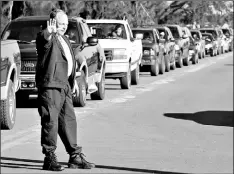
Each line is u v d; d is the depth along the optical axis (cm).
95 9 4300
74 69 1051
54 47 1016
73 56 1049
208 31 6481
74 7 3978
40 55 1021
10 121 1504
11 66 1491
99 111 1878
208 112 1927
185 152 1247
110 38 2522
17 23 2002
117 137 1424
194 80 3212
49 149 1027
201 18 8169
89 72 1984
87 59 1945
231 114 1883
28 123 1617
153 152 1245
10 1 3309
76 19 2011
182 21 7894
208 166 1111
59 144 1320
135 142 1361
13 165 1073
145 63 3406
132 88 2697
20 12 3591
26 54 1852
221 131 1548
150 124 1647
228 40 7338
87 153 1223
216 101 2238
